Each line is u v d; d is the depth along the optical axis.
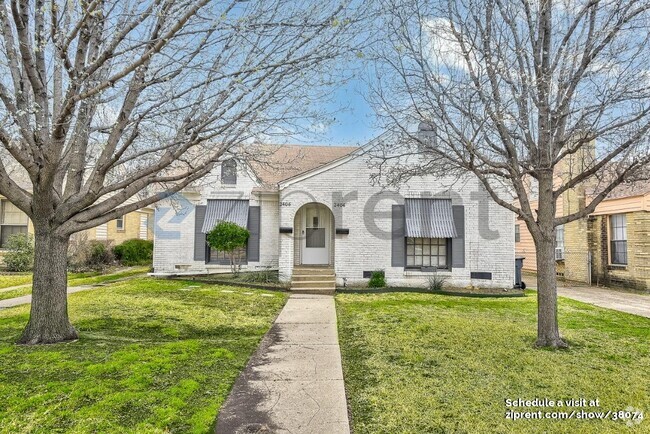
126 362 5.39
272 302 10.85
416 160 13.50
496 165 6.59
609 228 15.37
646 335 7.45
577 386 4.90
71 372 5.00
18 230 18.34
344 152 18.28
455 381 5.05
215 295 11.45
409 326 7.95
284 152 17.64
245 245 15.73
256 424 3.91
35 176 5.94
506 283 13.64
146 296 10.88
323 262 15.89
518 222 21.89
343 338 7.22
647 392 4.72
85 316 8.19
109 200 6.72
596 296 12.73
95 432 3.64
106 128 6.89
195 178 7.25
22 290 12.23
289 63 5.97
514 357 5.98
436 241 14.27
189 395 4.50
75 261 17.03
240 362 5.73
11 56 5.74
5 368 5.11
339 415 4.14
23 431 3.62
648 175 6.26
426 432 3.82
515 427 3.90
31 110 5.21
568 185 6.66
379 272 13.69
